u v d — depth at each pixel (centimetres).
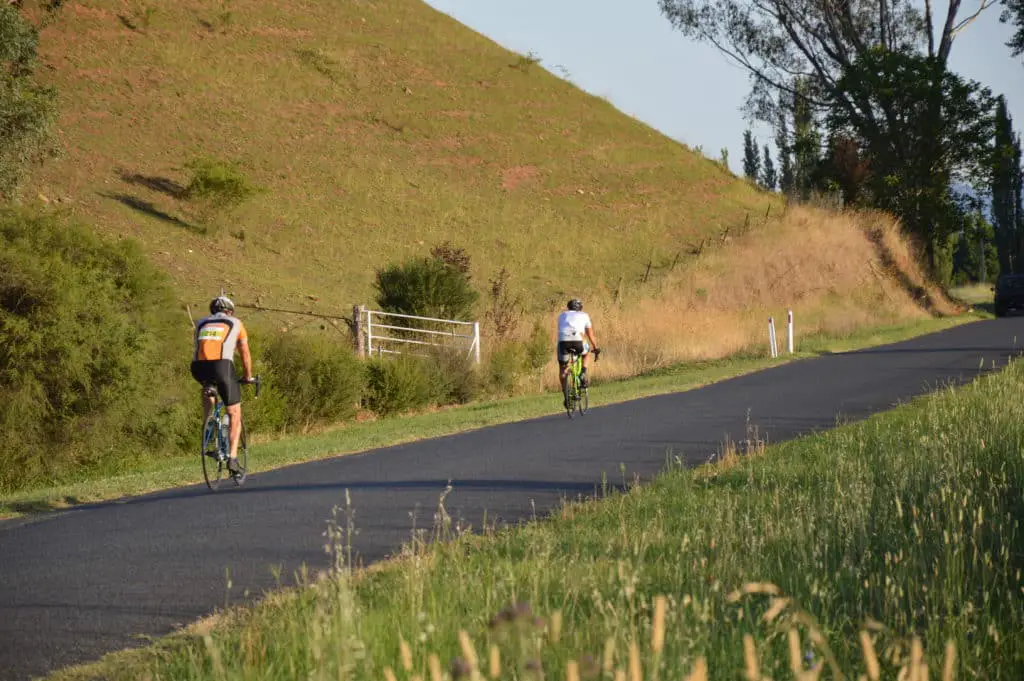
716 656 991
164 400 3981
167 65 13175
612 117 17912
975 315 12181
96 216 8638
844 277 12300
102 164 9950
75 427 3559
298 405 4756
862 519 1602
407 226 11600
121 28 13612
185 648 1227
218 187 9544
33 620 1413
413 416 5288
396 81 16012
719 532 1620
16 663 1225
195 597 1527
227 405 2719
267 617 1315
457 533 1875
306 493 2538
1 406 3378
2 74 6362
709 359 7519
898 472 2039
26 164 6638
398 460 3142
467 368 6116
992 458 2130
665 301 10138
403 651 604
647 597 1229
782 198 16612
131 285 4138
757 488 2183
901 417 3359
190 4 15488
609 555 1519
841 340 8650
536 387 6531
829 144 14788
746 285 11481
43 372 3503
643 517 1925
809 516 1634
